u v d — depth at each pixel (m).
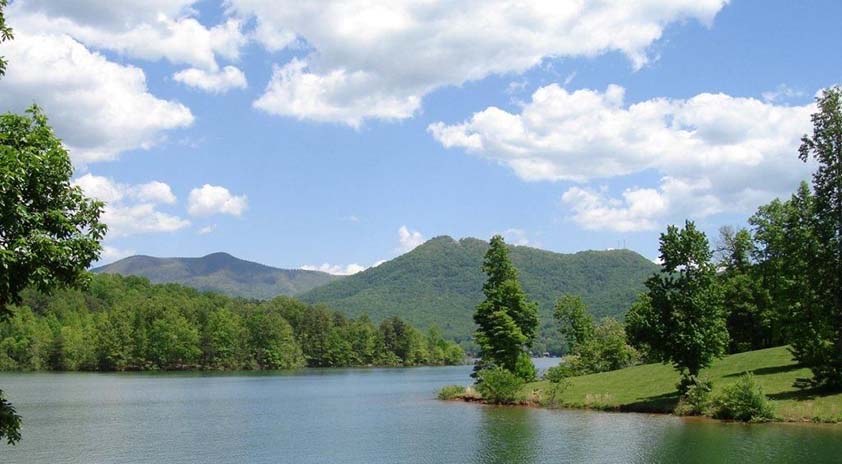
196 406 83.25
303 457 43.66
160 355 189.38
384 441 50.03
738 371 71.88
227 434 55.16
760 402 55.28
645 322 64.44
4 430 19.19
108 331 183.88
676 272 64.81
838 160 53.06
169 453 45.59
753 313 90.56
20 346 178.12
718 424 54.38
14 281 17.84
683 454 40.69
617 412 66.06
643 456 40.56
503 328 91.31
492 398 81.69
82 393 104.31
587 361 102.00
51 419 67.31
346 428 58.66
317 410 76.81
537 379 98.69
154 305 198.75
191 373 182.62
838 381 57.53
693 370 63.69
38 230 17.81
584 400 71.62
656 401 66.75
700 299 63.22
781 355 76.12
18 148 18.17
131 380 144.88
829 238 54.16
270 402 89.38
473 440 49.38
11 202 17.25
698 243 63.91
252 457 43.84
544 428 54.94
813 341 58.94
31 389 112.69
